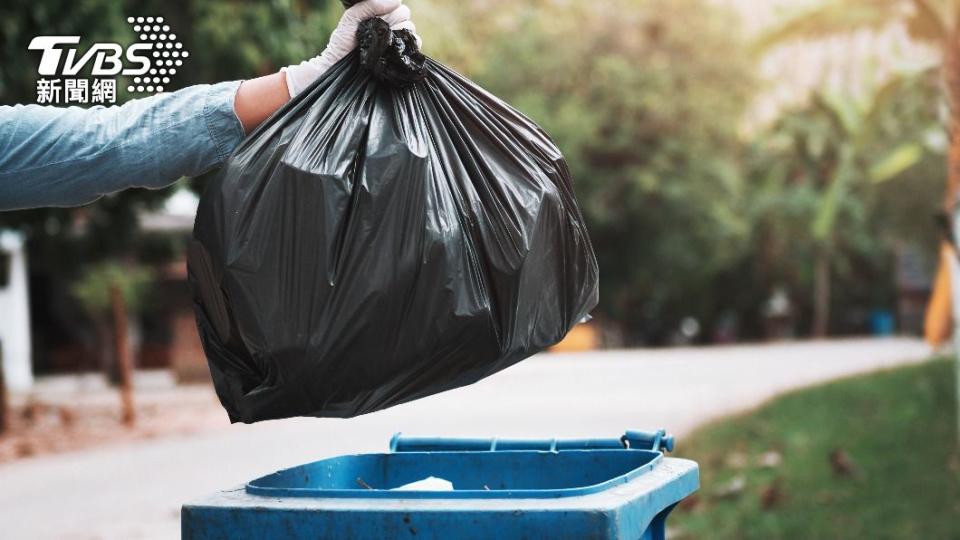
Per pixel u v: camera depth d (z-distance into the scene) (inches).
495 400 597.0
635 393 597.6
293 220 80.7
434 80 89.4
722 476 312.0
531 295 86.3
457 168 85.3
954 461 312.7
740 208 1417.3
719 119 1294.3
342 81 87.0
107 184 87.0
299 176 81.0
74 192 86.8
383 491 78.5
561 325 91.7
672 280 1470.2
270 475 91.0
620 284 1435.8
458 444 109.0
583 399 578.2
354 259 80.0
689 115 1291.8
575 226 92.0
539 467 102.5
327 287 79.6
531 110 1246.9
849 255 1628.9
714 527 254.7
